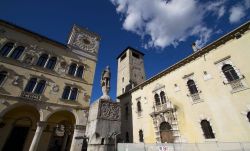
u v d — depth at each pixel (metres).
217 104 14.25
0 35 19.09
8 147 17.08
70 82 21.72
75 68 23.72
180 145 12.62
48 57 21.78
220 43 15.72
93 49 27.58
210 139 13.74
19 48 20.08
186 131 15.88
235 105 13.02
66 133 20.84
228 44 15.07
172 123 17.38
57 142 20.38
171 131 17.36
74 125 19.94
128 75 35.09
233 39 14.81
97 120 14.48
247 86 12.68
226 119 13.24
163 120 18.58
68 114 20.72
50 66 21.50
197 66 17.27
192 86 17.28
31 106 17.59
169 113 18.11
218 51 15.75
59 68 21.84
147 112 21.55
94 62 26.09
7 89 16.78
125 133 24.12
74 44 25.55
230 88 13.77
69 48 24.48
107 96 16.69
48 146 19.05
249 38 13.59
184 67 18.78
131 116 24.31
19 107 18.06
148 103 21.97
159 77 21.88
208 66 16.17
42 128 16.92
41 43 22.06
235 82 13.54
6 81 17.14
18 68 18.64
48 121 20.16
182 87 18.08
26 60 19.69
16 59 19.00
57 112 20.38
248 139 11.55
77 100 20.78
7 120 17.94
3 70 17.61
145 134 20.42
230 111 13.19
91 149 13.27
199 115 15.33
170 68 20.20
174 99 18.45
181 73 18.88
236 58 14.05
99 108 15.30
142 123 21.61
